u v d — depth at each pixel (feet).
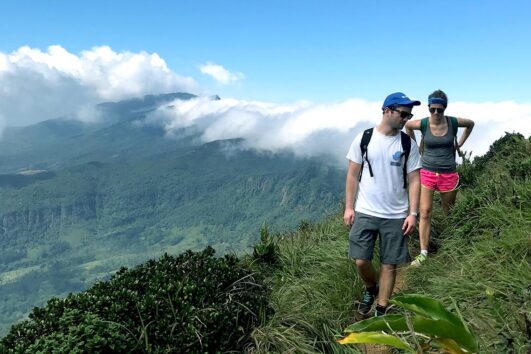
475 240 14.07
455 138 16.81
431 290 11.67
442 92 16.51
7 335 9.24
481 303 9.45
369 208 12.13
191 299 10.86
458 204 17.69
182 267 12.95
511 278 9.77
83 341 8.55
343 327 11.66
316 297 12.84
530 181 15.83
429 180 16.42
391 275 12.00
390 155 11.94
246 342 10.59
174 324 9.78
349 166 12.60
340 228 20.39
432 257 15.38
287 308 12.03
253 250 16.51
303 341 10.56
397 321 5.34
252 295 12.16
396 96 11.75
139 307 10.04
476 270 11.14
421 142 17.04
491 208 14.83
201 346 9.52
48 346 8.49
